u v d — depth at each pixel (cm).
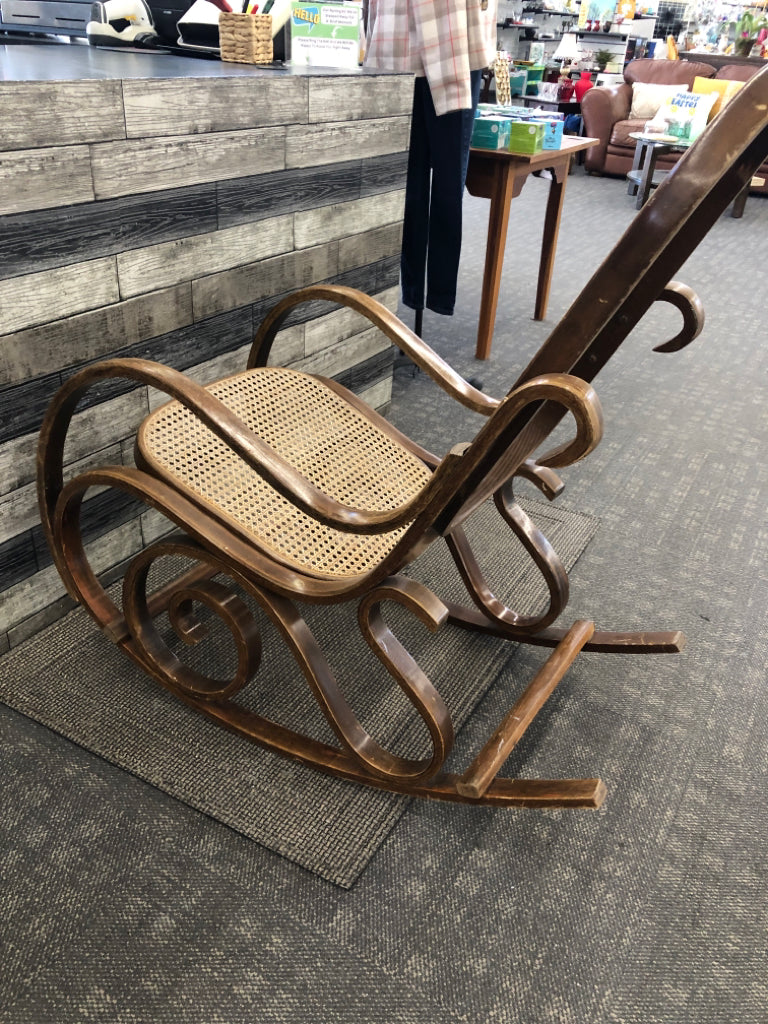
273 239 170
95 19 190
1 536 139
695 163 79
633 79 645
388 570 106
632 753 136
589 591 175
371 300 143
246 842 118
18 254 123
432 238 275
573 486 216
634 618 168
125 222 137
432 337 311
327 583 114
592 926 110
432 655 154
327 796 125
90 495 152
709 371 297
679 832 123
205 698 132
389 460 150
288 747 129
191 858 115
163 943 104
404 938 107
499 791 115
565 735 139
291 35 186
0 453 133
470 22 231
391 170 197
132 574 127
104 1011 97
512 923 109
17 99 114
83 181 128
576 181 618
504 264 405
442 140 249
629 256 83
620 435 246
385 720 139
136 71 142
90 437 147
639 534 197
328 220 183
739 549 193
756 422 260
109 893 110
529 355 300
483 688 147
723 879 117
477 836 121
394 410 249
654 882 116
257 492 133
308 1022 97
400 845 119
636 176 560
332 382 161
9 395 130
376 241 202
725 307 366
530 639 154
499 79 328
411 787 120
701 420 259
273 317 154
